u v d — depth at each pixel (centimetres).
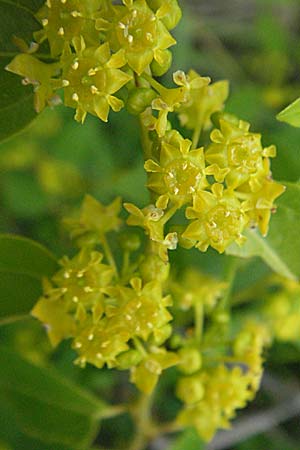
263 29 28
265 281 20
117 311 15
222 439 23
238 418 24
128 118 27
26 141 27
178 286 17
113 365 16
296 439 26
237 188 15
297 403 24
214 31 29
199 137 16
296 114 14
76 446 19
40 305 16
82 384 22
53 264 16
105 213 16
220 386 17
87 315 15
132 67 14
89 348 15
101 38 14
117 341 15
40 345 23
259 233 16
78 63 14
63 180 27
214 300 18
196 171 14
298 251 16
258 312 20
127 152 27
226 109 24
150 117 14
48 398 19
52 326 16
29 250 16
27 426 19
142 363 16
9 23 15
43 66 14
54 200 27
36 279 17
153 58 14
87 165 27
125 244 16
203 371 17
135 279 15
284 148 17
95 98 14
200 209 14
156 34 14
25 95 15
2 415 21
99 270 15
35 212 27
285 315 20
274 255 16
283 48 28
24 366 19
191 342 17
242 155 15
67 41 14
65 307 15
